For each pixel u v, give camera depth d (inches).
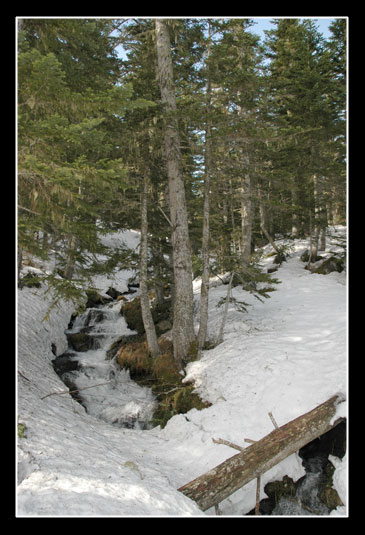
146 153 393.7
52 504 126.1
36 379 316.2
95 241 286.4
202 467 221.3
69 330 535.8
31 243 221.0
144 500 146.6
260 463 188.1
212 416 269.0
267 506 195.2
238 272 391.2
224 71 357.1
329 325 357.1
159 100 394.9
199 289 652.7
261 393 270.8
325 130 560.7
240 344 345.1
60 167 170.9
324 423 213.6
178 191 386.9
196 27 373.4
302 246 779.4
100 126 317.1
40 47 260.4
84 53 331.6
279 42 665.6
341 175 538.0
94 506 130.3
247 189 549.3
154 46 410.9
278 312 438.0
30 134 173.3
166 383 354.0
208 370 327.3
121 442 260.1
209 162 364.5
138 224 458.9
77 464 166.4
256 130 321.7
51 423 219.5
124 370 423.5
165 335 450.6
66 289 242.8
